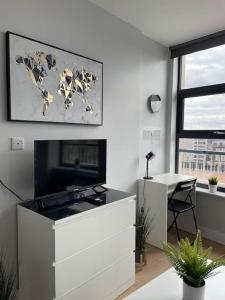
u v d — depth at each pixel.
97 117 2.48
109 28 2.58
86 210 1.72
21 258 1.87
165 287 1.37
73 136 2.30
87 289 1.75
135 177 3.05
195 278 1.18
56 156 1.89
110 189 2.36
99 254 1.83
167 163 3.57
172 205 2.98
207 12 2.53
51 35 2.07
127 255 2.09
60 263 1.57
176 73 3.50
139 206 3.08
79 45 2.30
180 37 3.15
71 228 1.62
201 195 3.21
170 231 3.38
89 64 2.37
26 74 1.88
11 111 1.81
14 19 1.83
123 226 2.03
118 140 2.79
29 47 1.90
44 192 1.82
